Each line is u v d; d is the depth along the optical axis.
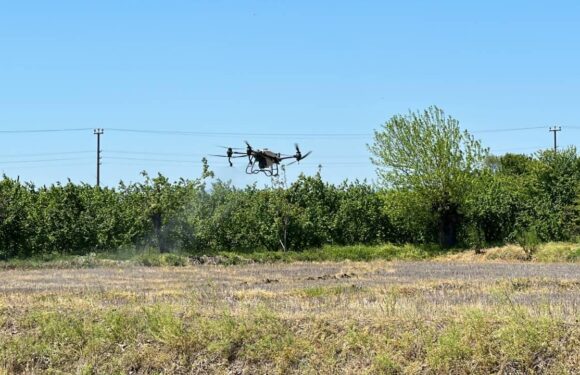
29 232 38.25
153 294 20.08
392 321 14.23
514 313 13.62
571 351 12.62
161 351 14.44
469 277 24.69
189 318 15.44
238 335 14.34
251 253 39.94
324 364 13.42
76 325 15.50
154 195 39.19
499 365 12.61
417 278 24.86
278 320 14.69
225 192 42.53
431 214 42.94
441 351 12.86
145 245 39.34
